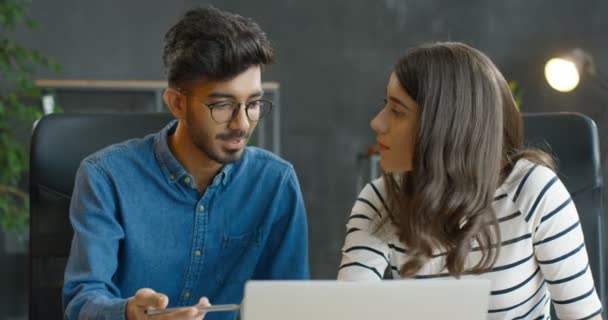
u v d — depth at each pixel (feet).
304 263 6.15
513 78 18.16
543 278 5.67
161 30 16.97
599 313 5.49
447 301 4.12
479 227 5.23
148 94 15.38
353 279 5.58
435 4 17.93
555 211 5.44
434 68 5.19
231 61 5.28
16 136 15.42
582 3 18.25
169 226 5.86
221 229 5.95
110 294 5.45
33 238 6.24
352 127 17.79
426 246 5.26
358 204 5.83
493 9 18.08
